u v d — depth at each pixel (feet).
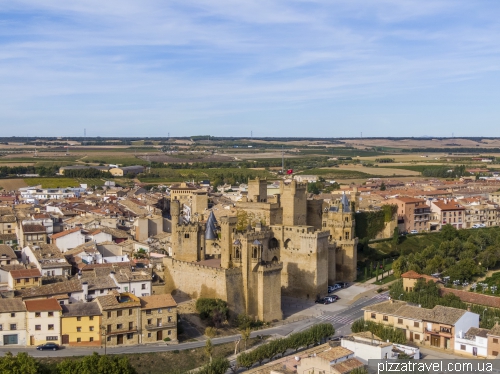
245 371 624.18
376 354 610.24
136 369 646.33
